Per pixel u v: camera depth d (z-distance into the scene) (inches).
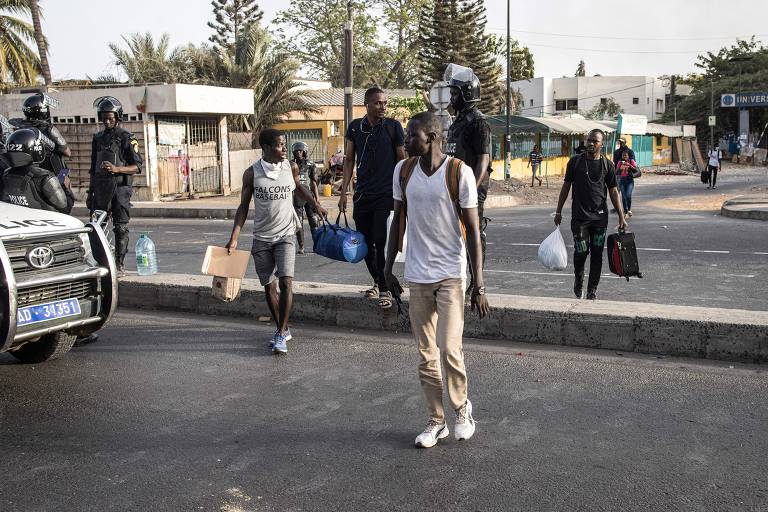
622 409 188.7
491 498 142.9
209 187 1101.1
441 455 163.3
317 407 195.2
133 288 319.3
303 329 278.4
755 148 2256.4
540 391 203.2
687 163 2258.9
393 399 200.4
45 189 258.8
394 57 1991.9
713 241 511.8
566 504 139.9
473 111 251.9
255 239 248.2
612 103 2979.8
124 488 149.9
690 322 230.1
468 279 282.0
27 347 238.7
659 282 366.0
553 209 855.7
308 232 625.3
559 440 170.1
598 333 241.9
